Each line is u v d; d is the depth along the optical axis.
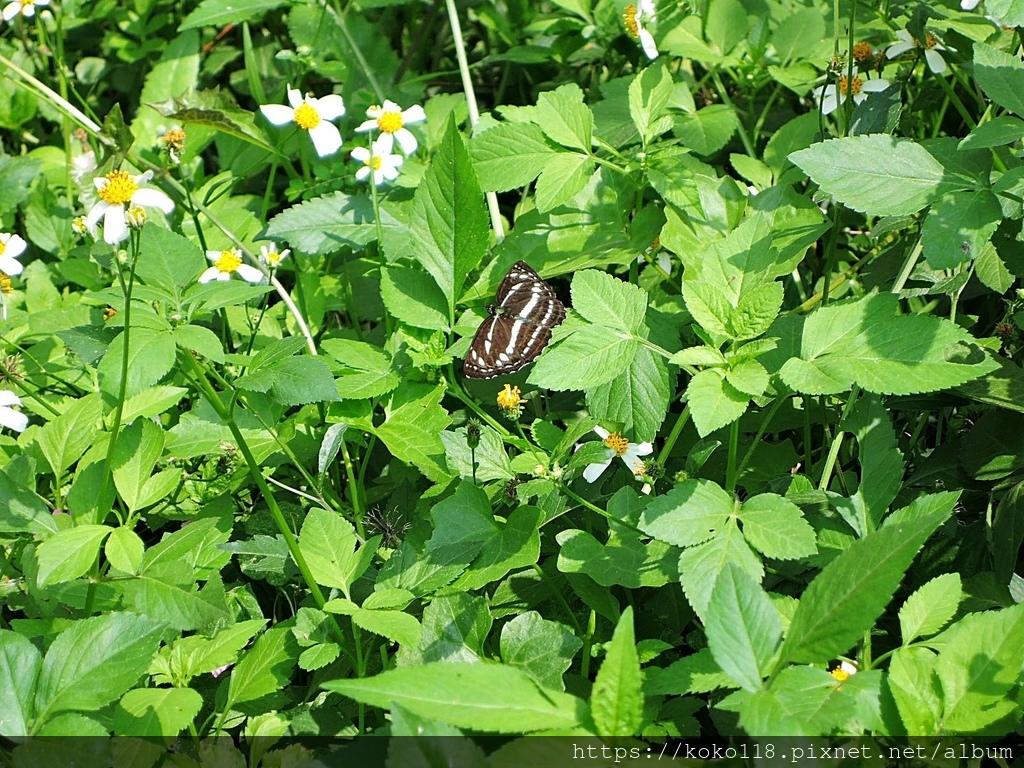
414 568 0.65
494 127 0.75
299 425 0.73
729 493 0.64
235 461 0.71
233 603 0.68
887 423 0.65
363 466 0.73
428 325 0.72
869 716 0.57
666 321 0.71
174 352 0.62
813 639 0.56
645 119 0.74
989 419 0.68
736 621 0.56
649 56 0.75
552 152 0.74
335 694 0.65
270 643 0.64
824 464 0.70
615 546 0.64
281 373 0.65
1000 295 0.75
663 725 0.61
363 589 0.68
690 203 0.73
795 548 0.60
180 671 0.63
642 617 0.67
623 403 0.67
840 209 0.74
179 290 0.65
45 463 0.71
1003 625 0.58
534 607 0.68
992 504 0.67
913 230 0.74
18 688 0.59
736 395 0.61
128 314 0.61
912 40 0.77
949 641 0.58
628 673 0.55
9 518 0.65
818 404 0.72
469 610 0.65
